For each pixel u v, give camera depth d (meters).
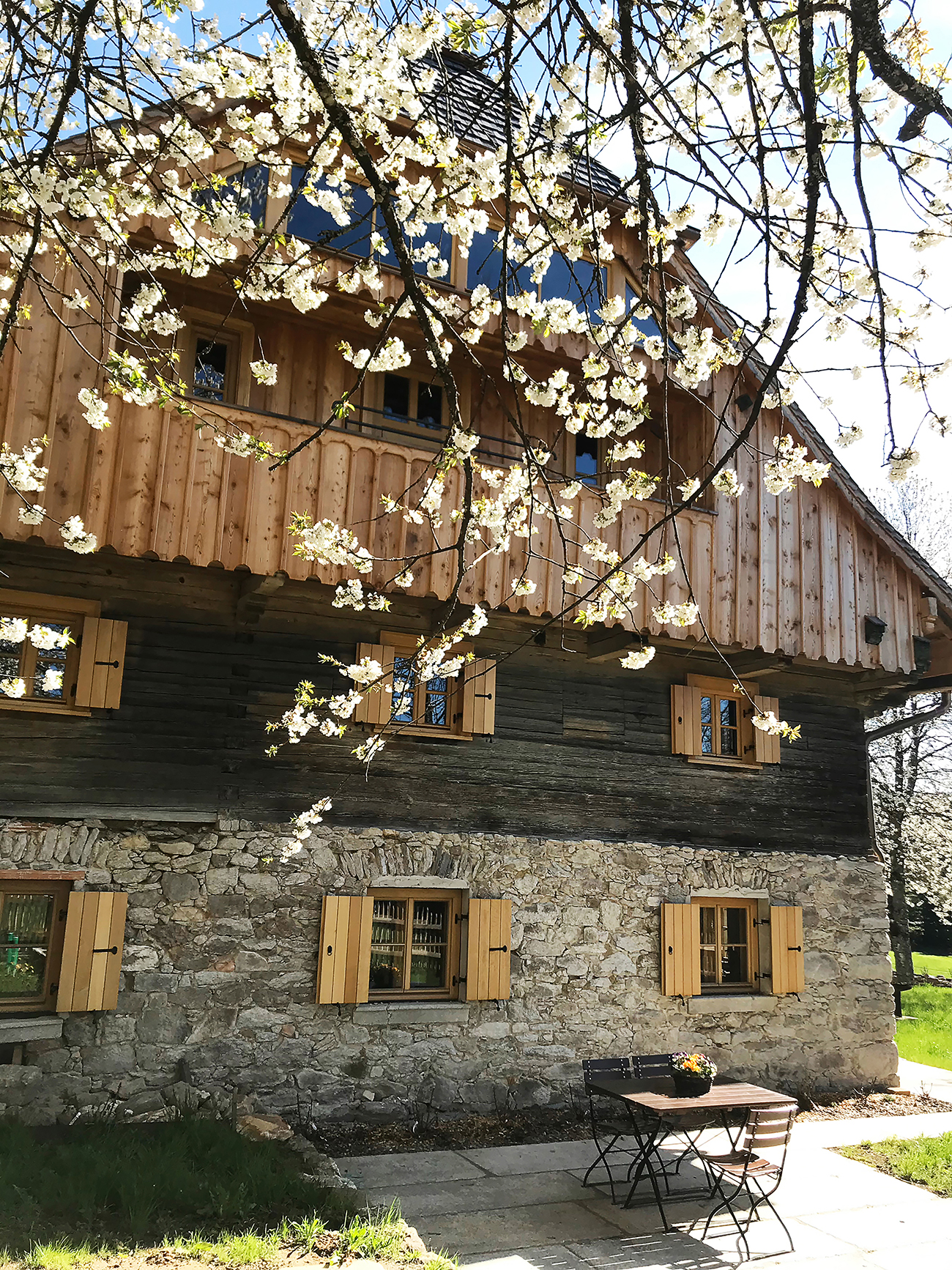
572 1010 8.79
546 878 8.93
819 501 9.95
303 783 8.10
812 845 10.61
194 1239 4.68
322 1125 7.50
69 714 7.30
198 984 7.35
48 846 7.05
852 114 2.70
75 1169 5.28
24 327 6.50
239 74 3.91
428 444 9.05
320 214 8.12
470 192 3.96
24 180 3.58
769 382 2.81
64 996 6.77
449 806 8.70
